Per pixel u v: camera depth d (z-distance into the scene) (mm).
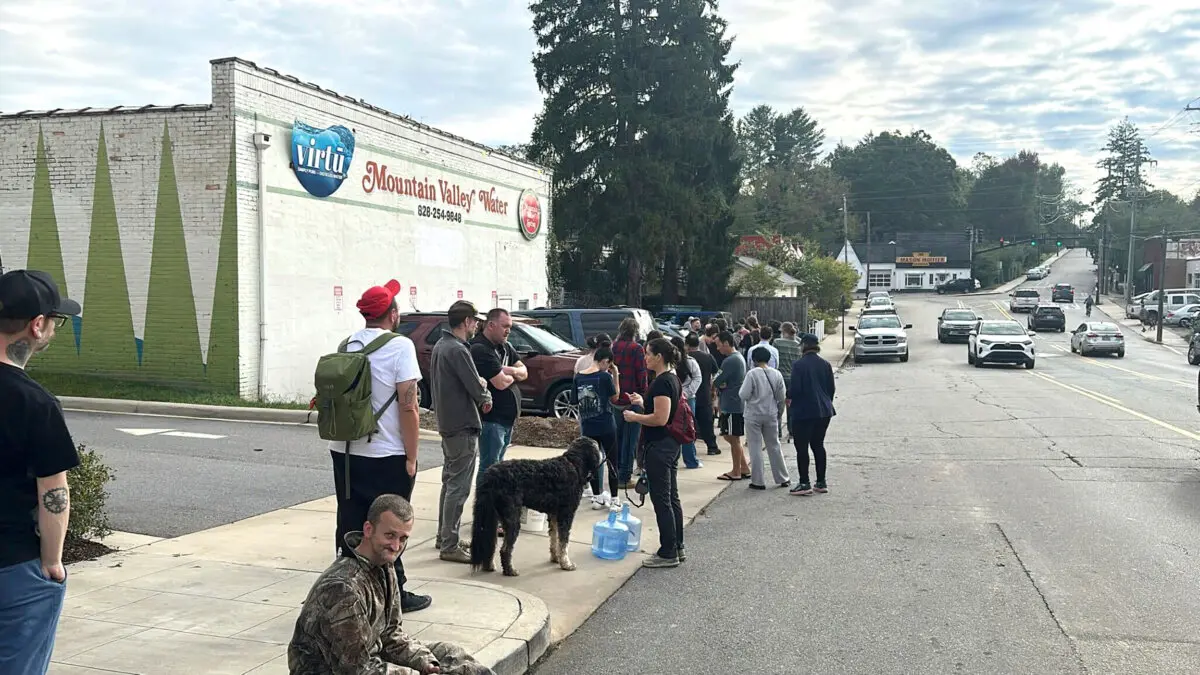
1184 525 8711
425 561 7266
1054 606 6352
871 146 133125
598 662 5391
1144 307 62844
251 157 15930
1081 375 29125
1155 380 27031
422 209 21609
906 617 6160
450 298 23156
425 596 5844
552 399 14672
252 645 4973
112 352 16422
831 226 116625
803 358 10617
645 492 9555
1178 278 86500
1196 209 138250
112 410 14836
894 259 115500
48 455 3234
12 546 3205
